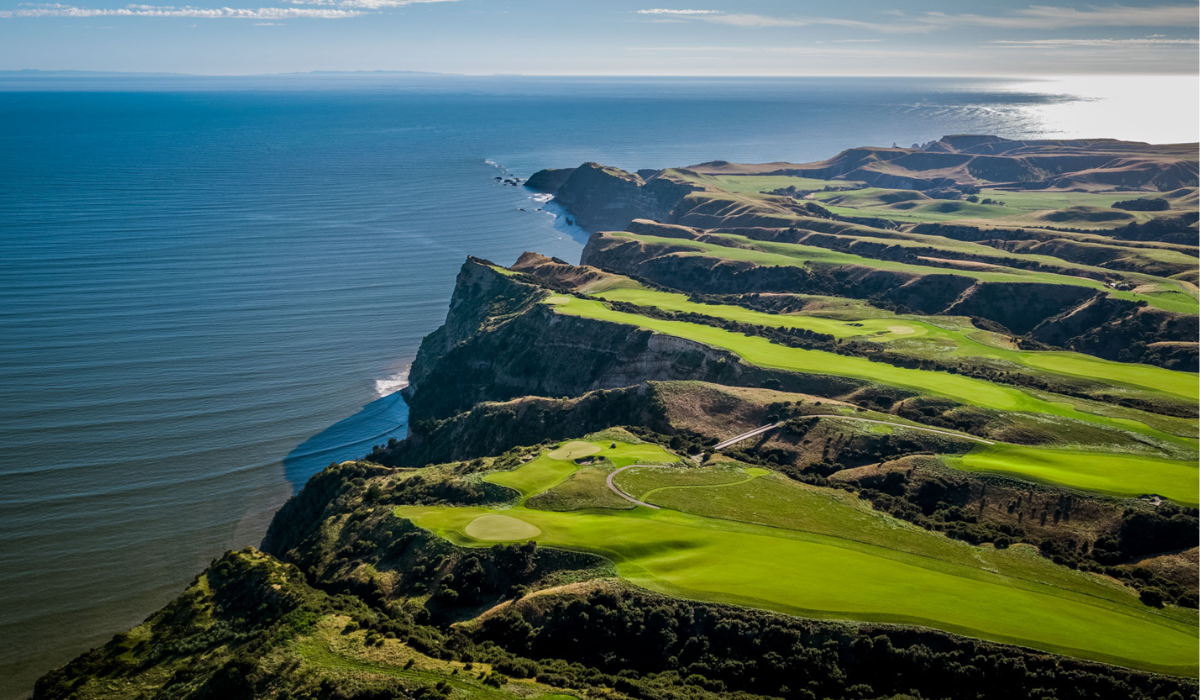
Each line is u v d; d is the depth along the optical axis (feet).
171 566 295.28
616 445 298.76
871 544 222.69
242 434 407.23
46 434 392.27
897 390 346.13
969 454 286.46
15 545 303.07
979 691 169.07
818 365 377.71
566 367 429.38
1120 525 236.02
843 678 173.47
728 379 375.04
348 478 304.50
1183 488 253.85
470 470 291.99
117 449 382.22
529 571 213.25
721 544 219.41
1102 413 324.60
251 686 177.99
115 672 209.05
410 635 191.21
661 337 411.13
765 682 176.14
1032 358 412.36
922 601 192.24
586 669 181.16
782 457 297.12
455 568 215.92
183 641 215.10
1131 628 185.06
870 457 290.35
